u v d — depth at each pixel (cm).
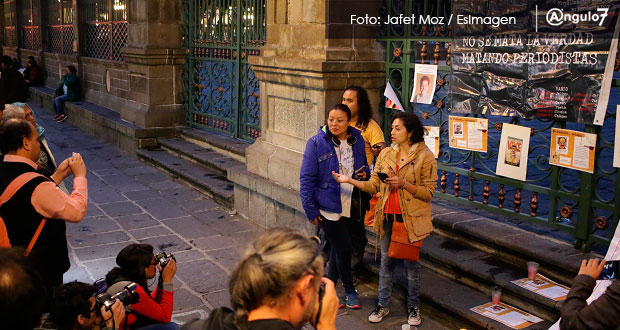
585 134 443
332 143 465
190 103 1073
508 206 653
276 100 675
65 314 283
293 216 633
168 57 1053
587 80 436
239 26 892
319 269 164
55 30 1805
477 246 511
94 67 1445
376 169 452
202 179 841
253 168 708
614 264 271
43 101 1756
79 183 364
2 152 346
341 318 468
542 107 469
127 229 689
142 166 1014
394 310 479
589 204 446
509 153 505
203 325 169
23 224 335
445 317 453
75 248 625
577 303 270
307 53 607
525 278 449
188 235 670
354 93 490
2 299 177
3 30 2439
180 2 1062
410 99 589
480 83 519
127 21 1134
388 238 449
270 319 158
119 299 323
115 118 1205
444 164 577
